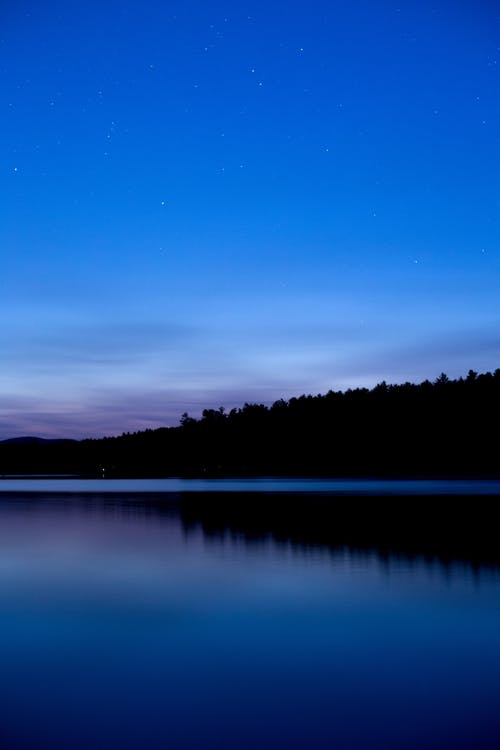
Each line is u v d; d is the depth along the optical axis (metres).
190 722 4.44
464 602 7.89
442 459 104.19
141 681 5.23
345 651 5.98
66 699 4.86
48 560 11.98
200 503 28.59
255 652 5.97
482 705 4.68
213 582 9.49
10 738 4.20
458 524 17.69
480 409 101.69
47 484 62.88
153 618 7.29
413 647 6.07
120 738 4.20
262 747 4.06
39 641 6.40
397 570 10.31
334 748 4.04
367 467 107.81
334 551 12.60
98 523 19.48
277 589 8.88
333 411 116.50
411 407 107.38
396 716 4.50
